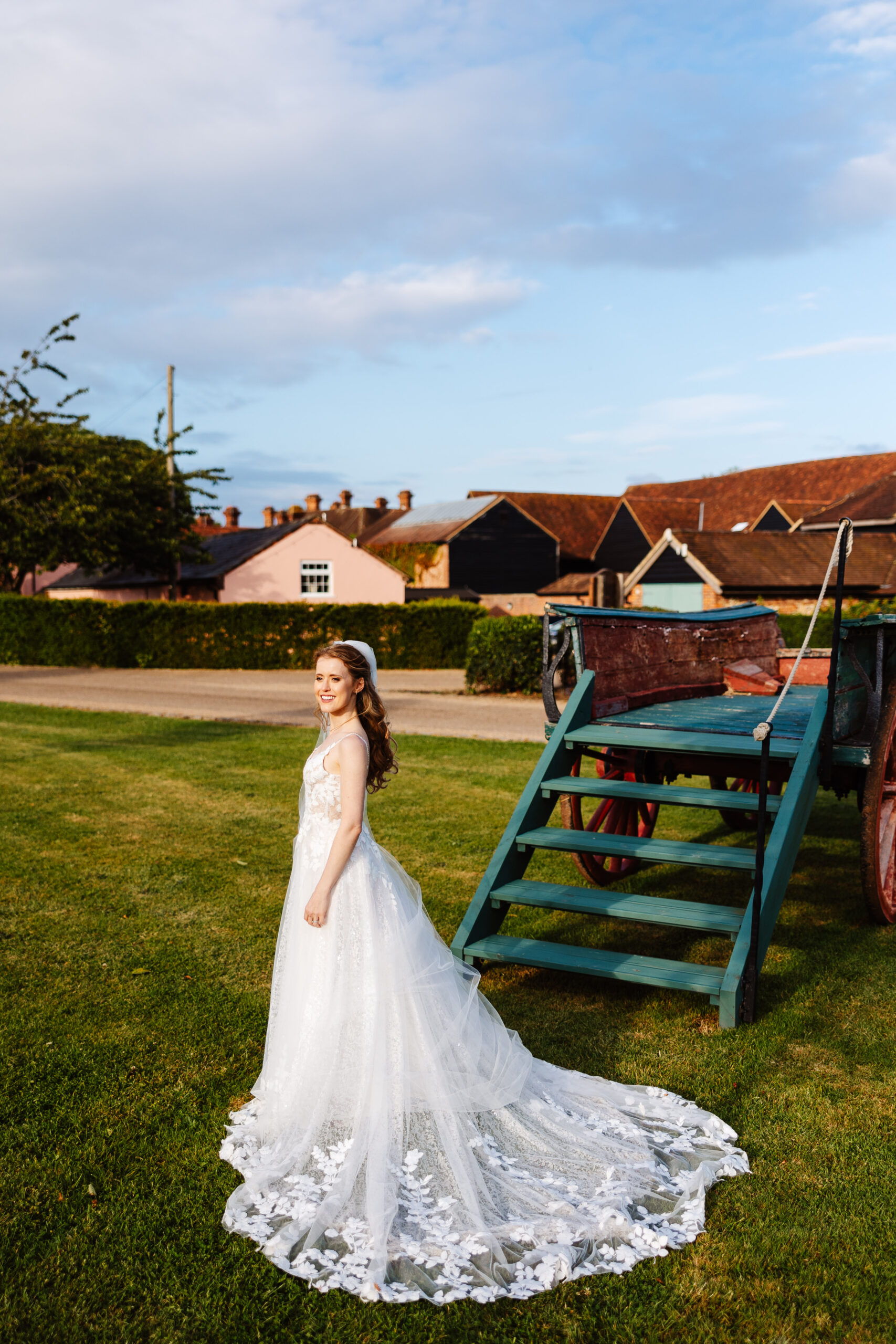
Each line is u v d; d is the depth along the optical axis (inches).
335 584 1289.4
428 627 1056.2
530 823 192.5
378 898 123.0
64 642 1005.2
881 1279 100.7
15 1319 94.2
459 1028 122.9
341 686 127.0
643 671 241.8
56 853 261.6
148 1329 93.3
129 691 730.8
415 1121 115.9
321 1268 101.0
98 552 1039.6
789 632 1021.8
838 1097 137.9
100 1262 102.4
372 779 135.5
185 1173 118.0
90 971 181.9
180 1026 158.7
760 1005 168.7
